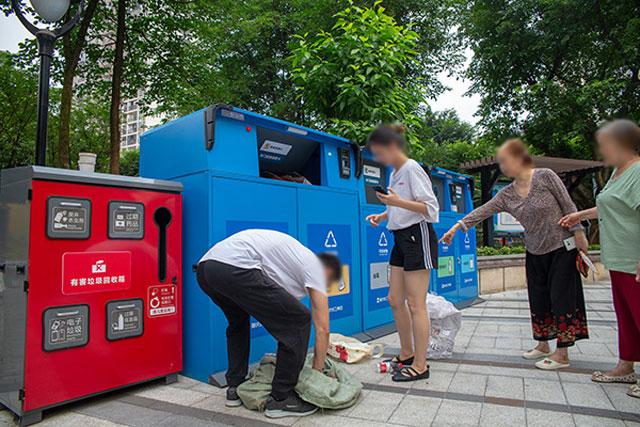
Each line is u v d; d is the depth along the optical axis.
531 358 3.29
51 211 2.34
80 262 2.45
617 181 2.51
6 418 2.36
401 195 2.86
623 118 2.52
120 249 2.65
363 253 4.36
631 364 2.65
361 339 4.02
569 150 16.02
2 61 15.45
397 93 5.89
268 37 17.20
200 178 3.01
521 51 14.83
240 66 17.22
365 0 12.36
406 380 2.79
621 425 2.02
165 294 2.89
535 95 14.73
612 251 2.53
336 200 4.09
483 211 3.33
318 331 2.42
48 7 3.37
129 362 2.65
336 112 5.89
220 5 13.43
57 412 2.40
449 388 2.65
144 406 2.47
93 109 21.22
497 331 4.37
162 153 3.41
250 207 3.21
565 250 2.99
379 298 4.54
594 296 6.88
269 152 3.94
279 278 2.34
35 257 2.27
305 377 2.38
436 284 5.60
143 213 2.79
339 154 4.24
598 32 14.55
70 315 2.39
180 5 13.30
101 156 22.95
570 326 2.98
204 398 2.58
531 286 3.27
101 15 12.86
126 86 14.15
